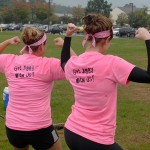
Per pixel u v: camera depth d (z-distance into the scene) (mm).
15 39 4797
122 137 7816
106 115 3490
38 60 4324
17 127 4227
